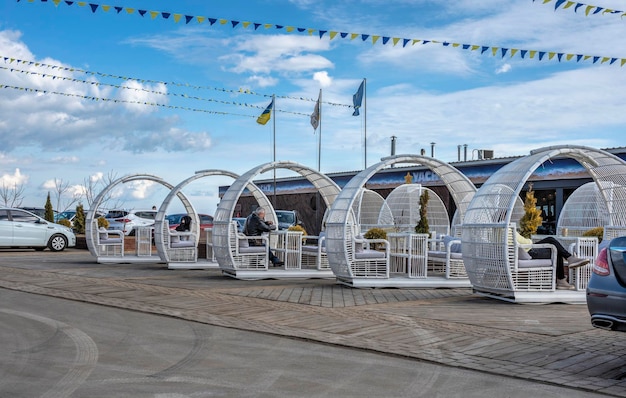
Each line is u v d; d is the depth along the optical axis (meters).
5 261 18.00
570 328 7.73
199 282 12.85
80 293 10.75
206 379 5.41
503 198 10.26
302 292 11.23
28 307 9.26
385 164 12.73
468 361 6.03
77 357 6.18
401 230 17.86
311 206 32.91
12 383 5.24
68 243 23.08
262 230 14.38
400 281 12.23
